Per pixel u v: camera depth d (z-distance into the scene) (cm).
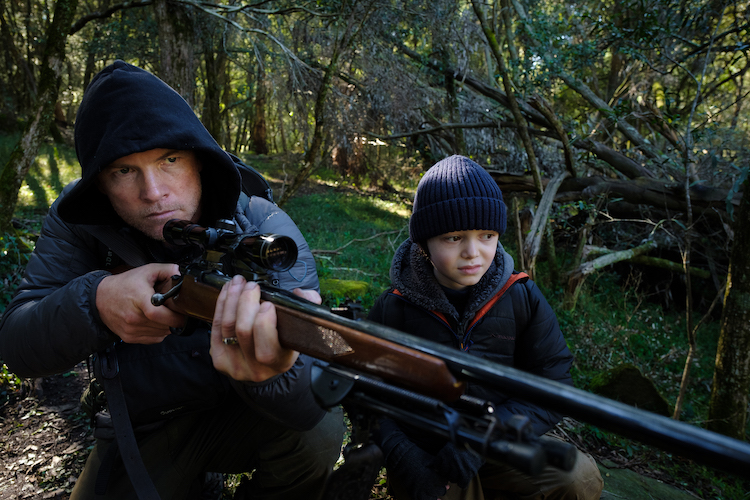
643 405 423
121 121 156
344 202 1235
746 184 348
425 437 203
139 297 148
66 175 1214
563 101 1181
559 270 676
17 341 171
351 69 933
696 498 303
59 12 564
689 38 683
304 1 822
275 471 196
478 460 172
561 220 736
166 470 195
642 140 800
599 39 732
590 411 86
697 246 716
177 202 168
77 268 190
